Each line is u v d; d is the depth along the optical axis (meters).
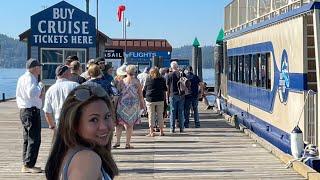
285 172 9.39
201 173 9.36
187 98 16.19
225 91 22.34
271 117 13.23
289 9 11.62
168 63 40.66
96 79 10.76
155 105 14.25
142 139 13.65
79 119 2.70
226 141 13.40
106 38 22.55
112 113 2.80
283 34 11.95
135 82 11.90
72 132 2.69
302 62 10.45
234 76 19.67
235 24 19.69
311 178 8.59
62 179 2.55
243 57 17.67
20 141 13.45
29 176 9.09
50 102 8.29
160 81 14.13
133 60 41.56
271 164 10.20
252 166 10.00
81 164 2.53
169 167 9.93
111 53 32.62
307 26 10.66
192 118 19.52
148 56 41.59
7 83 77.12
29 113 9.16
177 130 15.67
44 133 14.65
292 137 10.02
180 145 12.70
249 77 16.52
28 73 9.13
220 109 22.58
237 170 9.61
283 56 11.97
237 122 16.64
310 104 10.21
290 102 11.34
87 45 16.98
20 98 9.17
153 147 12.34
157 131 15.24
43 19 16.81
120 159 10.75
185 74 16.45
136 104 11.94
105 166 2.74
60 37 16.86
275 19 12.56
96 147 2.72
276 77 12.70
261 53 14.55
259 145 12.70
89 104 2.71
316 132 9.97
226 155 11.27
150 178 8.92
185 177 9.02
